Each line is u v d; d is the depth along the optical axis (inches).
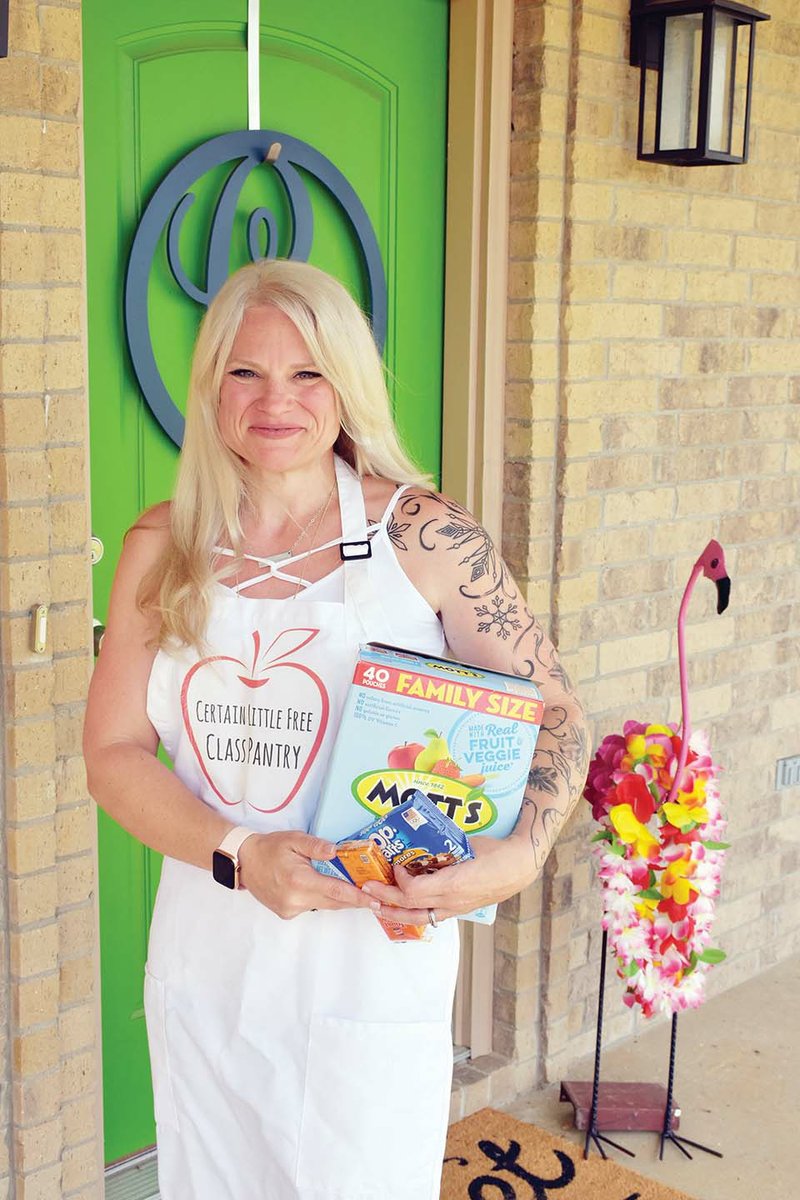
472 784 60.9
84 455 84.0
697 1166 110.5
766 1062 128.4
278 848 60.5
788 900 152.2
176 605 63.9
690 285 125.0
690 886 104.9
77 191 81.4
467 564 65.4
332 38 104.7
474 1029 121.0
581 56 109.8
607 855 106.7
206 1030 66.5
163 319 98.3
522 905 119.2
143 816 64.9
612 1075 125.3
